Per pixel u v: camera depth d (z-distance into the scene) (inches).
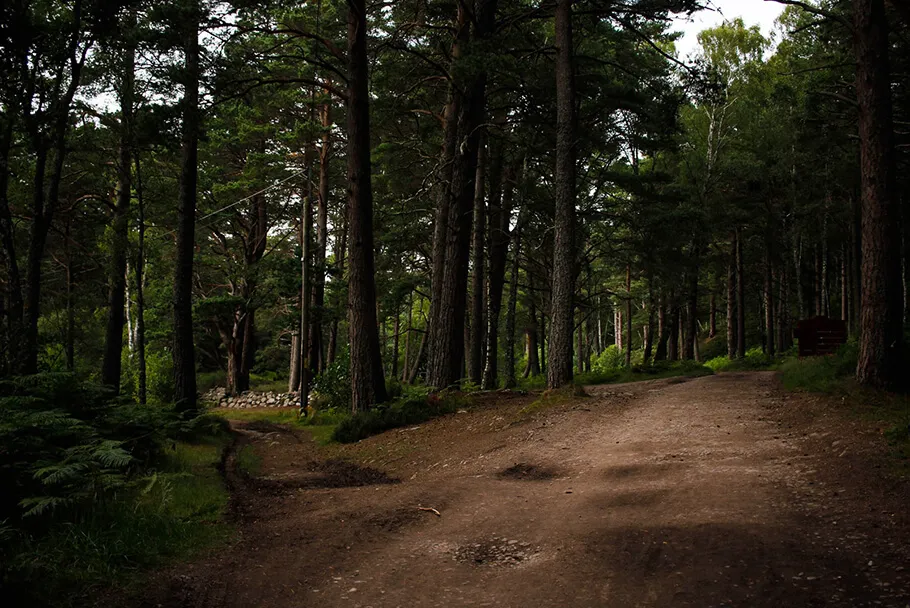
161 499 313.1
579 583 199.5
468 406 678.5
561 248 671.8
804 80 1253.7
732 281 1664.6
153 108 633.6
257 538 266.4
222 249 1615.4
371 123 915.4
